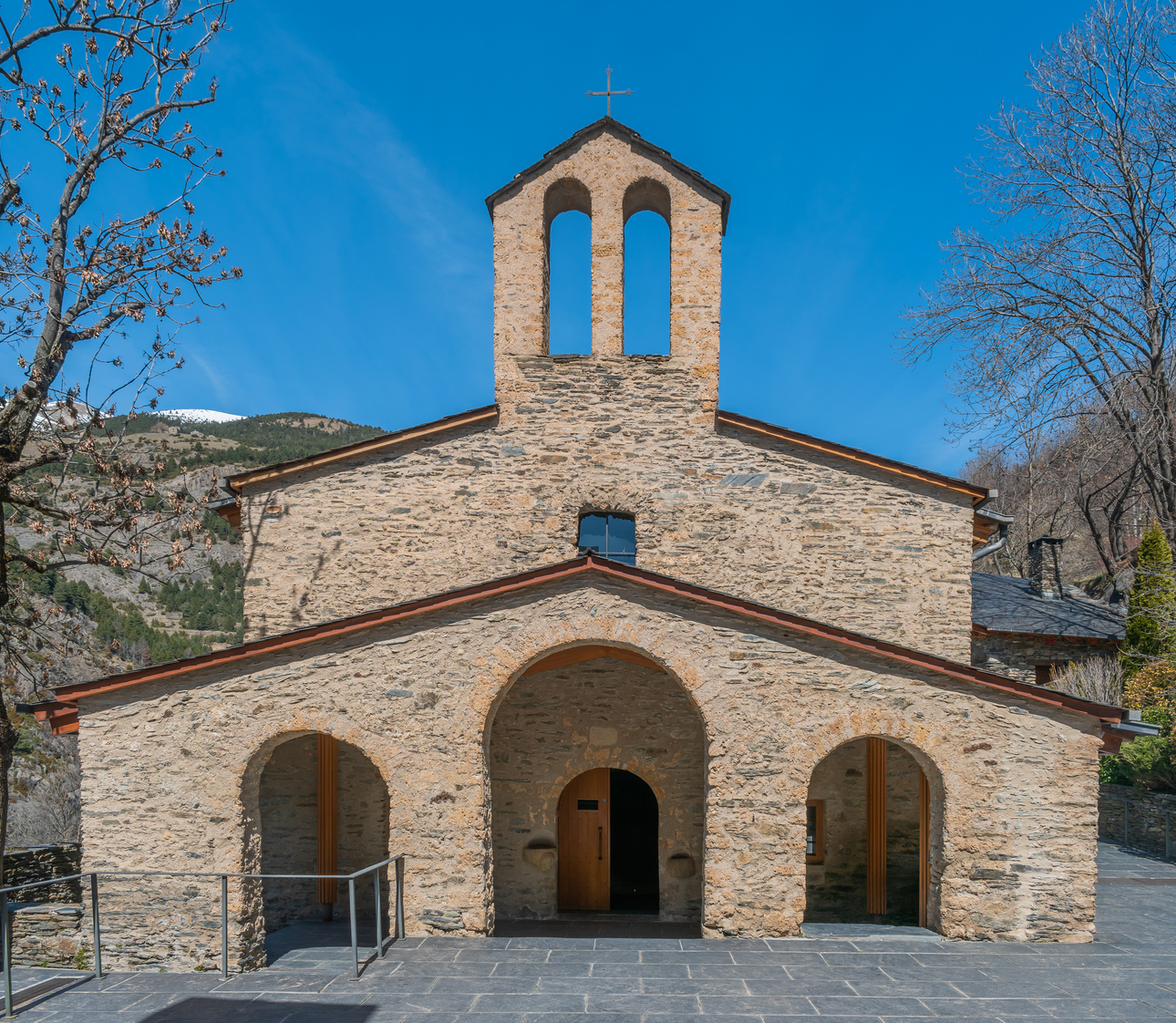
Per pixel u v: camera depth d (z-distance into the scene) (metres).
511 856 11.76
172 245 11.57
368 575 11.95
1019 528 35.78
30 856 11.62
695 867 11.52
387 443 12.06
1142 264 21.20
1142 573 18.11
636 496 11.94
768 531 11.81
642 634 9.48
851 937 9.23
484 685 9.51
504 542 11.94
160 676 9.38
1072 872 9.16
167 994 8.11
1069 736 9.23
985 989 7.87
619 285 12.30
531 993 7.81
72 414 11.34
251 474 11.96
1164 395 20.47
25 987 8.33
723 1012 7.37
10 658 13.55
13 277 11.20
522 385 12.20
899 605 11.62
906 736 9.29
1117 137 21.00
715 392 12.05
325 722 9.47
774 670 9.41
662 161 12.35
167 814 9.30
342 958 9.45
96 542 11.76
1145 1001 7.64
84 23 11.10
